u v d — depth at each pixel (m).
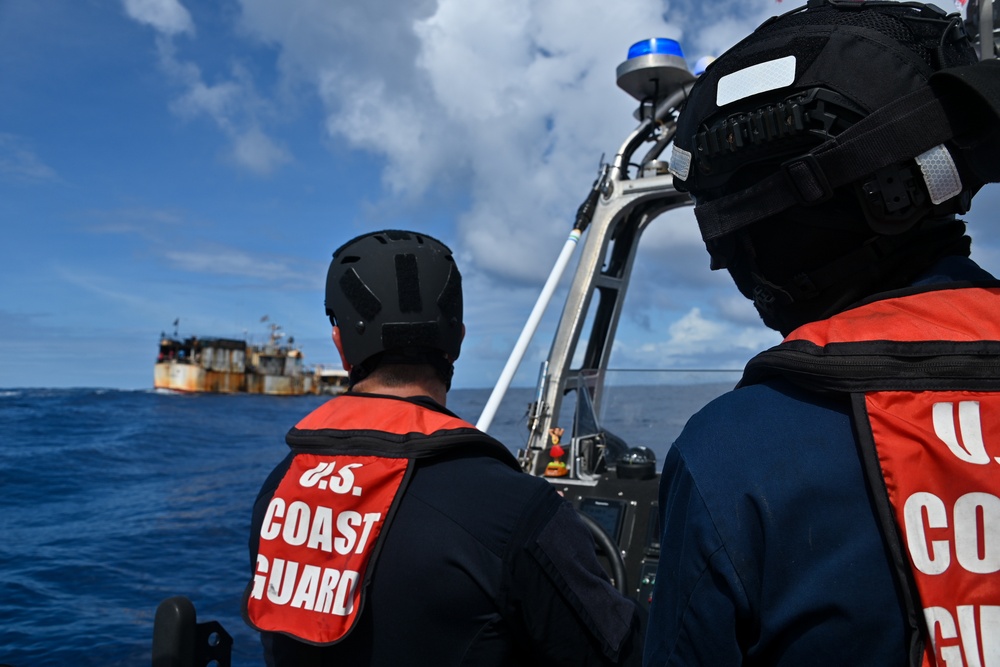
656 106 3.71
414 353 1.36
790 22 0.78
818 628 0.60
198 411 42.75
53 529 9.09
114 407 41.53
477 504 1.17
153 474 15.00
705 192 0.83
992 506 0.55
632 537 2.87
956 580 0.55
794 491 0.62
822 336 0.66
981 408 0.58
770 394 0.69
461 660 1.13
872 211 0.68
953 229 0.75
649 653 0.72
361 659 1.14
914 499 0.57
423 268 1.36
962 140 0.66
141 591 6.23
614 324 4.28
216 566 7.18
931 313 0.64
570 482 3.25
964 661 0.54
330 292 1.40
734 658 0.63
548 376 3.68
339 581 1.15
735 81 0.76
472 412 23.19
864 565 0.59
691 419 0.74
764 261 0.77
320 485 1.22
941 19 0.73
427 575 1.13
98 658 4.63
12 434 23.06
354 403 1.33
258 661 4.54
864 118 0.67
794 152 0.72
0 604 5.74
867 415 0.60
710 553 0.64
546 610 1.15
